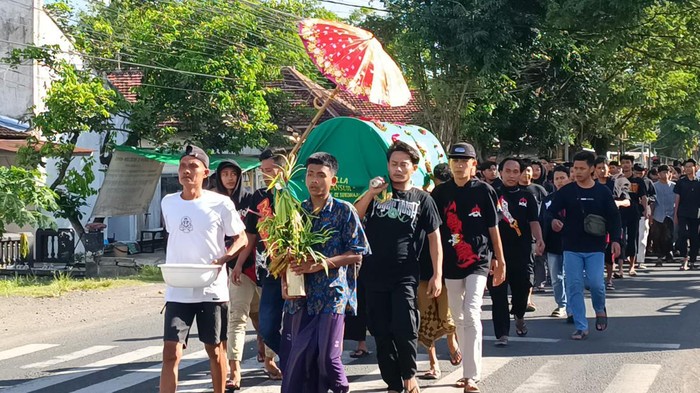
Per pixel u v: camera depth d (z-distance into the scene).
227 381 7.33
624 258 16.06
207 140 23.14
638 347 9.02
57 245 20.83
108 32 23.25
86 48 22.95
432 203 6.79
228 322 6.74
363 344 8.79
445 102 25.34
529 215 9.63
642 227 17.41
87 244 20.45
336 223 5.87
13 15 23.52
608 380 7.53
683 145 60.34
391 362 6.71
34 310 12.63
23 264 20.19
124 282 15.94
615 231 9.43
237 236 6.37
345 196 8.92
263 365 8.44
